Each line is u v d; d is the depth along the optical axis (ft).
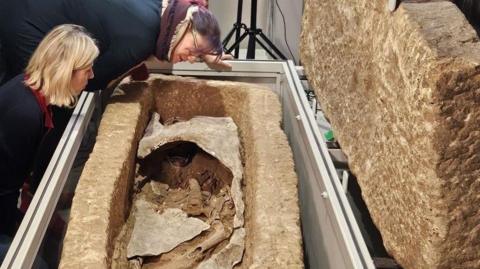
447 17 4.29
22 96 6.07
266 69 8.11
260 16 13.39
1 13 6.82
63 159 5.96
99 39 6.54
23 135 6.14
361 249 4.56
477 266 4.14
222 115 7.76
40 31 6.72
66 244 4.83
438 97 3.80
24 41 6.81
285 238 4.99
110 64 6.66
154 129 7.22
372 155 5.11
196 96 7.72
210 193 7.02
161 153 7.23
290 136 7.41
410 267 4.38
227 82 7.71
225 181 6.92
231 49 11.72
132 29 6.45
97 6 6.47
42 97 6.09
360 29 5.47
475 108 3.82
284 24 13.03
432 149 3.91
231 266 5.63
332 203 5.08
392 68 4.59
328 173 5.52
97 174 5.67
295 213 5.31
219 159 6.72
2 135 6.13
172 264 5.79
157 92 7.67
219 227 6.29
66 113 7.00
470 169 3.94
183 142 7.15
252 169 6.19
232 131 7.22
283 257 4.78
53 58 5.80
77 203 5.27
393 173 4.60
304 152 6.43
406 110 4.28
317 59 7.06
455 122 3.84
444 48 3.91
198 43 6.55
